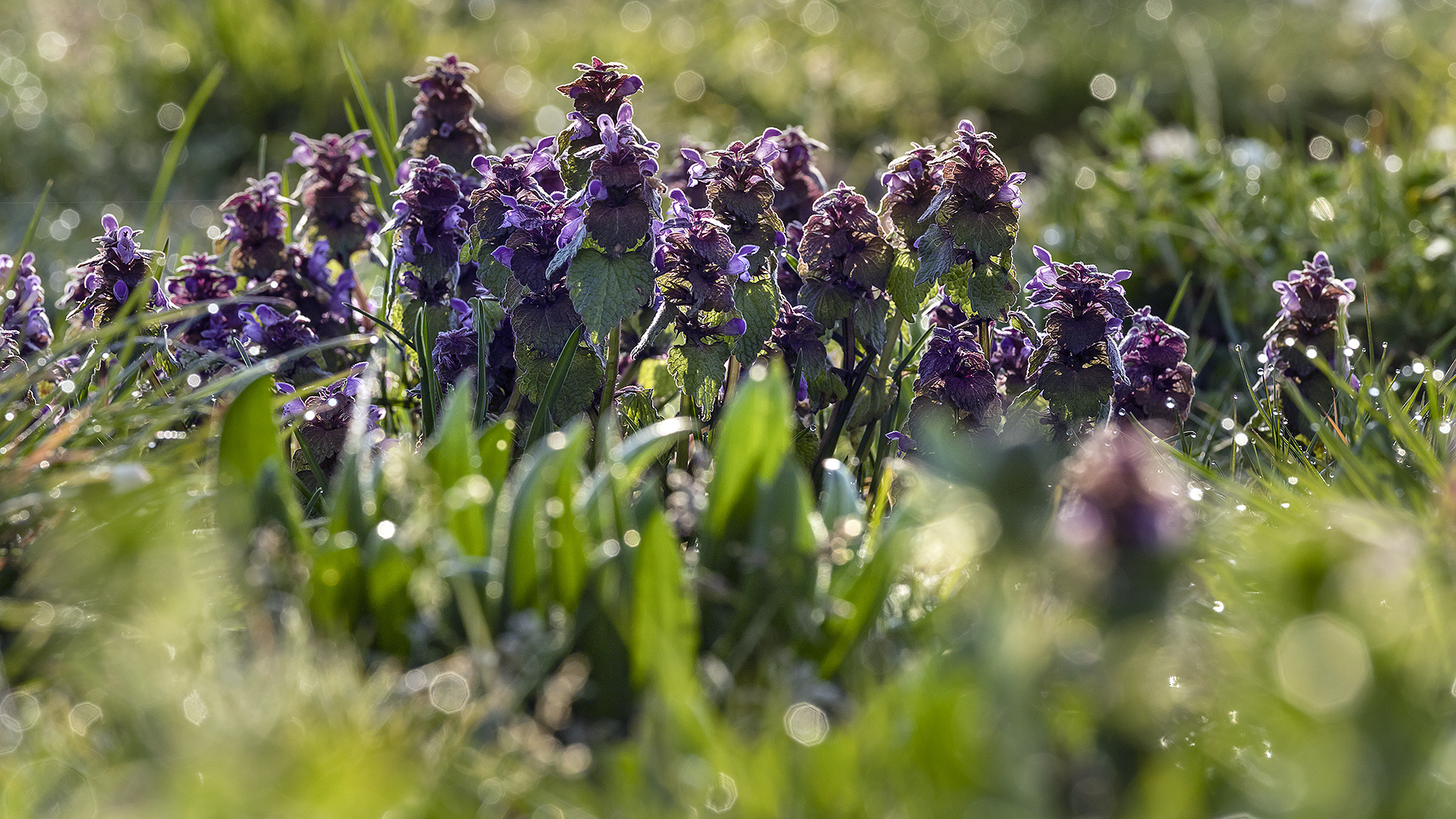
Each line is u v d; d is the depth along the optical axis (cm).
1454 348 139
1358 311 139
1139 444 114
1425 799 103
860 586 109
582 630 108
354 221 126
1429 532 111
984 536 105
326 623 109
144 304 121
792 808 104
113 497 112
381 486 111
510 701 107
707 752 105
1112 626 104
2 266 123
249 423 110
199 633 108
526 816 106
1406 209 147
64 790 106
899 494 119
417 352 121
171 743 105
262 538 108
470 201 119
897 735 105
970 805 103
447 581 109
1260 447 124
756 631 109
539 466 109
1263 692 107
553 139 120
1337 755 103
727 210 118
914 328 127
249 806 103
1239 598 109
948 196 118
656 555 108
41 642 110
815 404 121
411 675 107
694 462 118
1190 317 144
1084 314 118
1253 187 154
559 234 117
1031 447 104
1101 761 104
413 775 105
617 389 122
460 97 126
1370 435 117
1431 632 106
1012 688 103
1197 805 105
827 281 120
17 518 112
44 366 115
